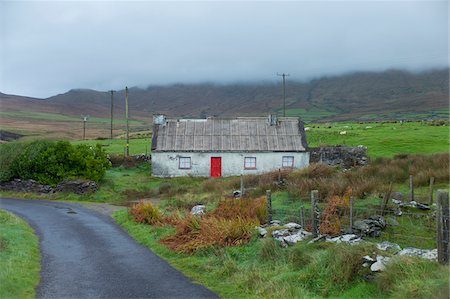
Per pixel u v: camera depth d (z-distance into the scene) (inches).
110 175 1669.5
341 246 464.4
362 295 394.0
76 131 5762.8
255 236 603.5
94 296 443.2
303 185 926.4
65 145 1454.2
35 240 712.4
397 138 2190.0
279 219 716.7
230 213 751.7
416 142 2046.0
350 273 425.4
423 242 579.8
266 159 1763.0
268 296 418.9
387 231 631.8
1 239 634.8
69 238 743.1
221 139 1806.1
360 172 1087.6
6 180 1483.8
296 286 430.3
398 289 374.9
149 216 853.2
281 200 873.5
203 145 1780.3
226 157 1761.8
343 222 654.5
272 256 517.7
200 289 462.3
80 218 967.0
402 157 1360.7
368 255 442.3
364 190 839.7
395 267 401.4
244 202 797.2
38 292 454.9
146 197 1309.1
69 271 537.0
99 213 1048.8
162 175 1750.7
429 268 390.9
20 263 543.2
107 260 590.2
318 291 424.5
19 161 1465.3
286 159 1766.7
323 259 456.1
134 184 1514.5
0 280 454.3
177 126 1862.7
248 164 1764.3
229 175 1759.4
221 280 488.4
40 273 526.6
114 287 472.1
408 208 741.9
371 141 2170.3
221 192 1111.0
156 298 435.8
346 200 720.3
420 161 1163.9
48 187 1398.9
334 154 1745.8
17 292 443.2
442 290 347.9
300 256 491.8
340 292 412.8
